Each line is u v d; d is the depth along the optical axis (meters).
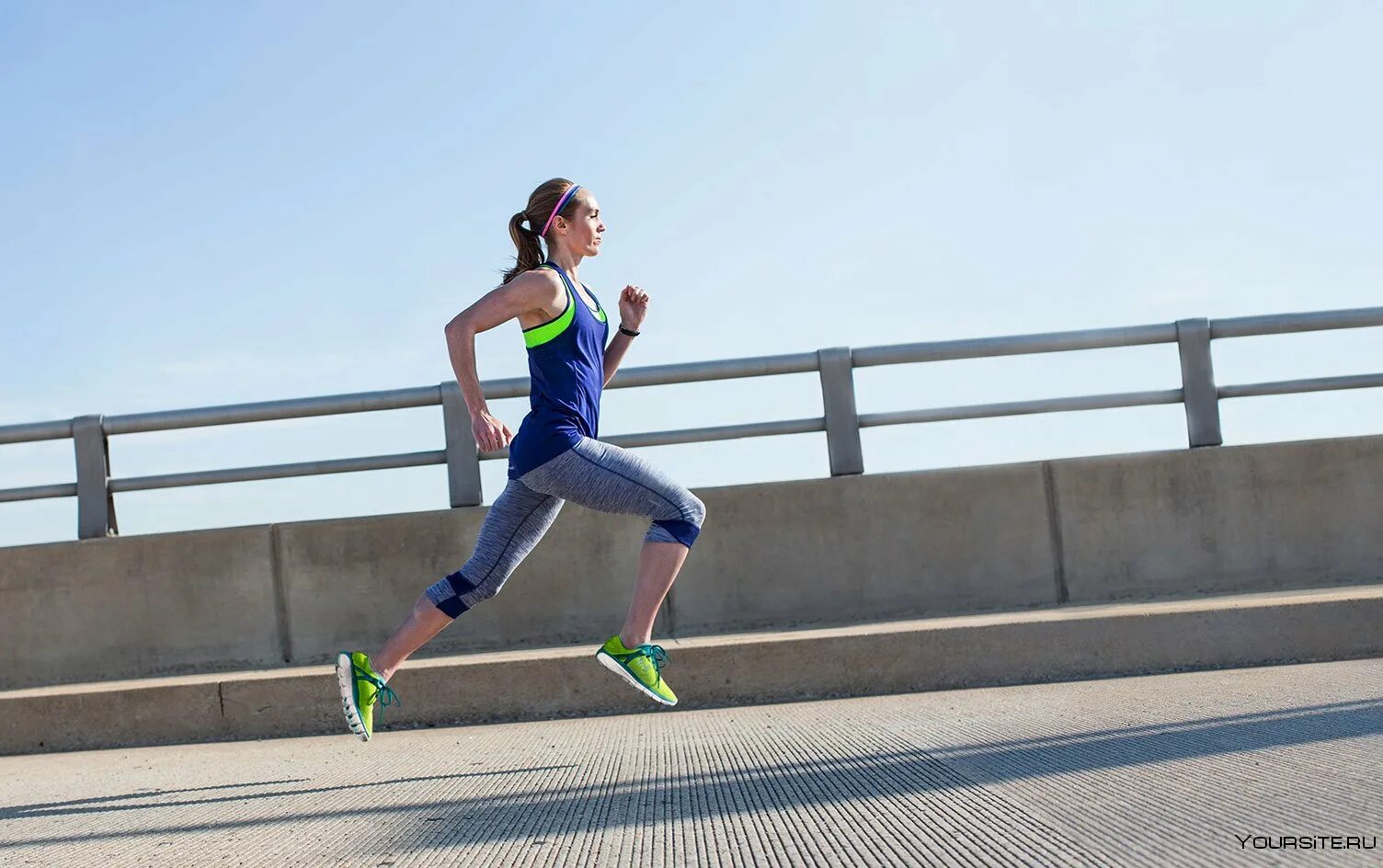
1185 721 4.00
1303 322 6.70
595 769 3.87
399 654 4.09
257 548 6.54
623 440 6.65
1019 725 4.18
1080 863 2.31
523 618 6.44
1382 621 5.52
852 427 6.64
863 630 5.73
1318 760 3.17
